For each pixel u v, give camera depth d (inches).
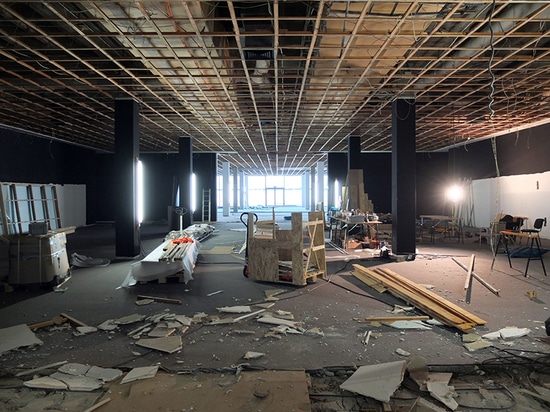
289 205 1306.6
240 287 199.9
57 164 515.2
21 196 395.5
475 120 375.9
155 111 329.4
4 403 90.6
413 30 170.2
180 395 92.9
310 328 138.6
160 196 658.8
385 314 154.9
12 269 188.7
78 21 163.9
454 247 347.3
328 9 160.2
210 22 170.1
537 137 401.7
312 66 224.7
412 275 225.6
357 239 369.1
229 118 368.8
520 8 158.9
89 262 264.7
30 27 170.6
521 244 353.4
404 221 281.3
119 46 204.4
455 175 580.1
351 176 424.8
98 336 132.0
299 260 201.3
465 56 205.6
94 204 614.9
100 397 93.6
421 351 118.0
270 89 268.7
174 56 204.1
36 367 108.0
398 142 282.7
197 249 298.2
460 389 97.0
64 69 220.1
